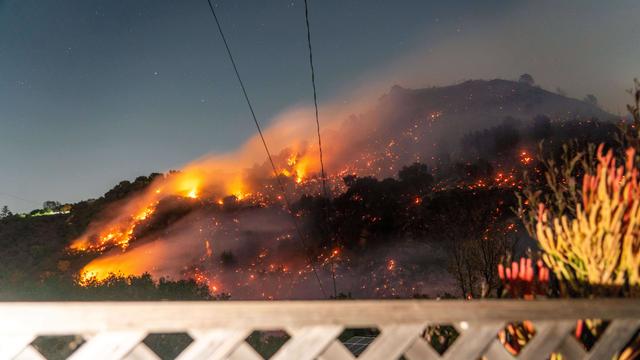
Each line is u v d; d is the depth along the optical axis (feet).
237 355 7.57
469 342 8.39
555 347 8.78
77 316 7.05
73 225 419.33
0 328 6.83
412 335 8.13
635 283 11.02
